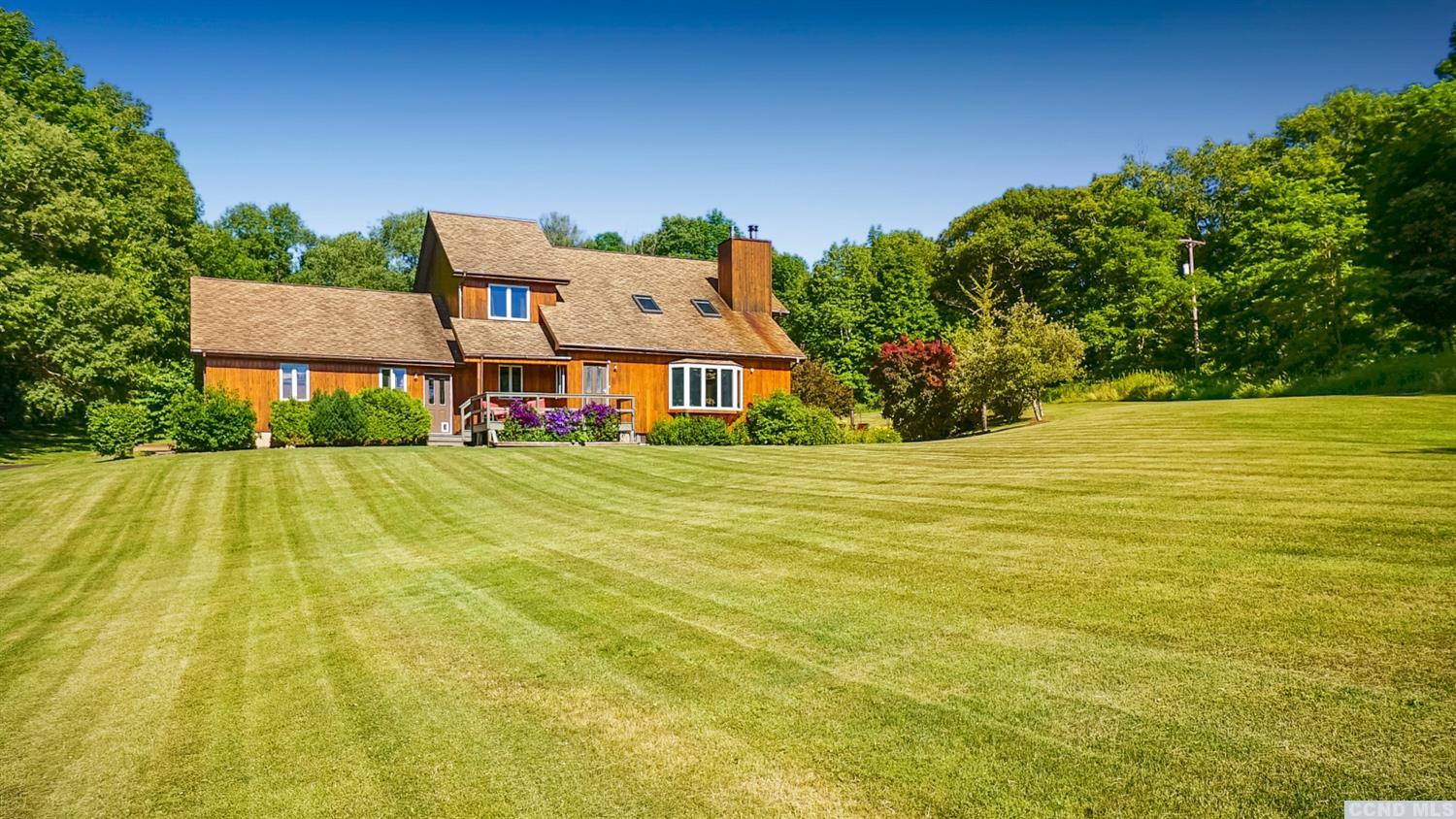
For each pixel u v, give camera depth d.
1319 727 3.77
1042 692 4.50
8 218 28.17
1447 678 4.02
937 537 8.07
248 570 10.70
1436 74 28.62
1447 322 25.52
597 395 25.08
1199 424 15.61
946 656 5.14
